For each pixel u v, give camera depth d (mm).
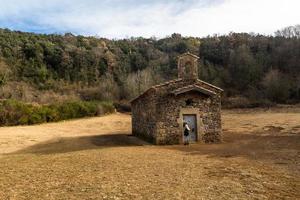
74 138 28500
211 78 68125
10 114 39438
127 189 10414
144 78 69312
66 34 104312
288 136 25297
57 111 44156
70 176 12320
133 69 86250
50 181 11609
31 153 20500
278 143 21828
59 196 9805
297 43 76438
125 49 96000
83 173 12805
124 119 45750
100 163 14852
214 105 24062
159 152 18734
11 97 56938
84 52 85938
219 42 86750
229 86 67000
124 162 15070
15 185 11125
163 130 23016
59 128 37188
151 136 24234
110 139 27359
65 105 46250
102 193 10016
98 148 21844
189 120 23625
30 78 74188
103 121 43688
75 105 47281
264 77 64750
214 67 74750
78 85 76500
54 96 63062
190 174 12484
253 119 37750
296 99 55531
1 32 88375
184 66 23891
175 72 77188
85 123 41906
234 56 73438
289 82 60375
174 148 20844
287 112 42375
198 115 23656
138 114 28609
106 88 69625
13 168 14219
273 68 69812
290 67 70062
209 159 15969
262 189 10422
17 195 9945
